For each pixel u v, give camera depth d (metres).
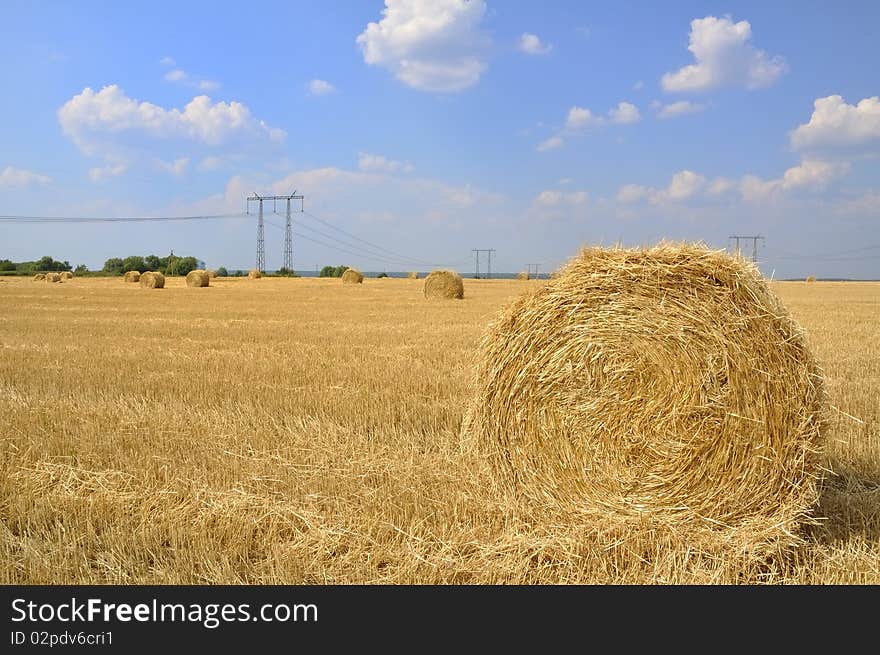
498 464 6.18
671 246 5.69
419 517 5.51
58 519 5.49
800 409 5.12
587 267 5.91
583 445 5.81
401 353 14.28
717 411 5.32
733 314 5.32
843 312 26.14
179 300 36.34
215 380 11.01
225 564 4.71
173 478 6.31
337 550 5.04
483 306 30.59
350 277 61.47
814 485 5.19
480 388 6.34
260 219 113.12
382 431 8.03
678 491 5.45
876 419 8.22
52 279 68.25
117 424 8.22
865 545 4.97
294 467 6.73
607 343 5.75
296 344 16.03
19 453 7.08
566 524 5.74
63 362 13.17
